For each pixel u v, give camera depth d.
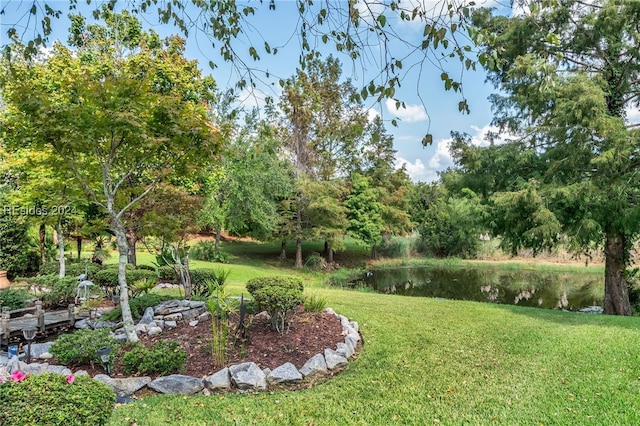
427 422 3.28
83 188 5.47
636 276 11.50
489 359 4.80
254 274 15.59
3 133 4.73
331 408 3.50
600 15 7.85
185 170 5.46
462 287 16.11
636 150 8.04
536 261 22.98
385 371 4.39
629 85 8.84
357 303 8.12
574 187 8.30
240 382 3.93
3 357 4.93
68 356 4.19
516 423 3.26
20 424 2.12
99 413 2.37
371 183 23.20
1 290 7.94
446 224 25.48
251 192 17.00
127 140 4.99
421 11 2.20
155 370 4.10
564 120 8.00
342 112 20.61
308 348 4.82
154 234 7.05
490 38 2.12
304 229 20.52
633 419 3.30
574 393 3.83
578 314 7.77
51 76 9.05
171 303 6.48
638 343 5.38
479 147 10.40
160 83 11.22
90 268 10.09
